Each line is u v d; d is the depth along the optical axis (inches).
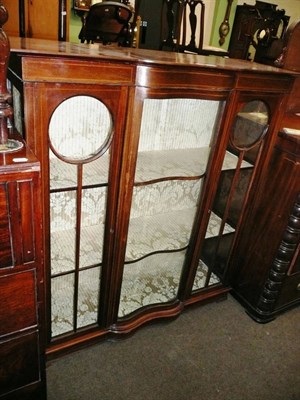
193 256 55.5
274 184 55.5
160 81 34.8
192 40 107.2
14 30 61.7
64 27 65.9
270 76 43.9
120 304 56.9
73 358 52.4
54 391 47.3
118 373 50.9
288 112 61.9
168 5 100.4
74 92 31.8
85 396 47.2
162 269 64.5
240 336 60.3
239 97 42.9
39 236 30.6
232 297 69.7
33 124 31.2
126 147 38.0
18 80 31.1
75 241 43.3
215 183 49.0
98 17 79.4
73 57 29.8
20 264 30.7
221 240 63.8
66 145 38.5
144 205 52.2
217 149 45.8
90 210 45.6
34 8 61.4
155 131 45.6
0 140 28.9
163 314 58.4
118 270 48.1
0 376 36.9
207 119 47.9
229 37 183.2
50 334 48.6
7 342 34.6
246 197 55.6
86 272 51.3
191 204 57.4
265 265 59.9
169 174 45.2
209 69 37.6
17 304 32.9
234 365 54.5
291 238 54.4
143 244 52.4
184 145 50.0
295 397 50.6
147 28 154.4
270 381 52.5
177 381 50.8
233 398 49.2
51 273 43.4
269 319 63.9
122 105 35.4
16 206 27.6
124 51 42.8
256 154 52.1
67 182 38.9
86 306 54.5
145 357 54.1
